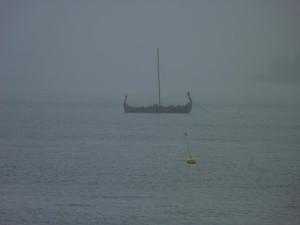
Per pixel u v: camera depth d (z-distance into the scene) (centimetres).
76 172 17725
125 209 13125
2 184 15950
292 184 15938
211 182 16225
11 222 12238
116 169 18225
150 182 16188
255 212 12900
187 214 12712
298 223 12244
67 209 13175
